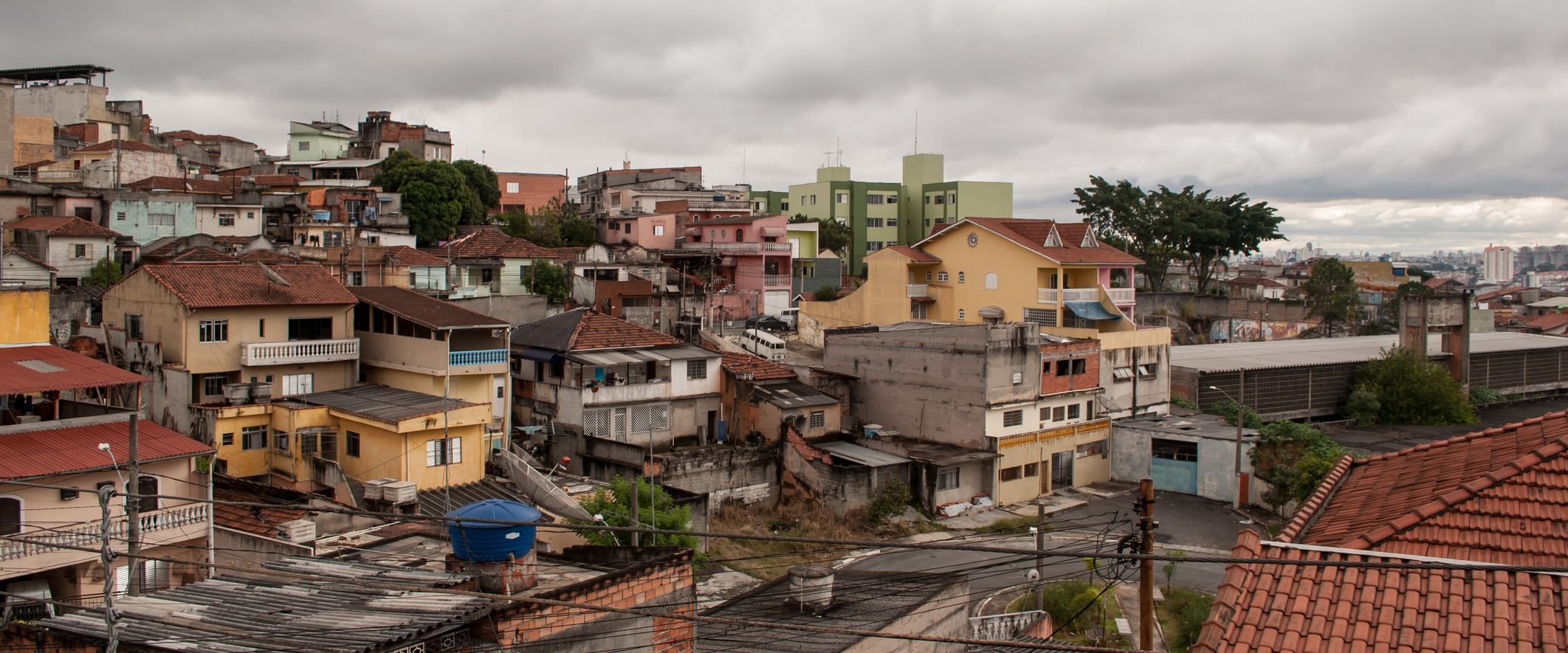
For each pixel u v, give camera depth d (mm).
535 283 69688
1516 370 77312
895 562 37438
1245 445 47344
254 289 39781
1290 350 68938
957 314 68000
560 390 43469
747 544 38094
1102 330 60281
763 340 59094
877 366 50906
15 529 24094
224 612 16500
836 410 47625
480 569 17344
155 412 38500
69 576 25359
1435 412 64375
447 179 82812
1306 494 43938
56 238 57219
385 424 33500
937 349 48219
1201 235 88000
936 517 44000
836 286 91688
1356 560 11812
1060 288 61188
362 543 25344
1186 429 50469
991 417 46531
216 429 34812
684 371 46062
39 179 77062
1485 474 12695
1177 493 49406
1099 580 34312
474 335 42344
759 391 46156
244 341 39000
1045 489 48875
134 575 21375
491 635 15875
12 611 23516
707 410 46938
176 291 38000
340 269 59812
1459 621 10531
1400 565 11414
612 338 45500
